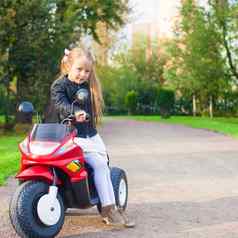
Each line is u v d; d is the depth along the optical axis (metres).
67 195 6.21
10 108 27.06
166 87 57.59
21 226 5.82
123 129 29.25
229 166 12.91
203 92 46.38
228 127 28.78
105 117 52.75
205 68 41.69
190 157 14.85
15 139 21.77
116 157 14.93
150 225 6.97
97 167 6.41
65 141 6.09
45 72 25.72
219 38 41.06
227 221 7.21
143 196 8.95
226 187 9.88
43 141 6.10
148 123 37.53
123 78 63.25
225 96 49.19
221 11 40.69
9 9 24.17
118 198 6.98
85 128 6.51
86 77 6.55
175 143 19.61
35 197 5.89
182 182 10.45
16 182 10.49
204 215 7.55
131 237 6.39
